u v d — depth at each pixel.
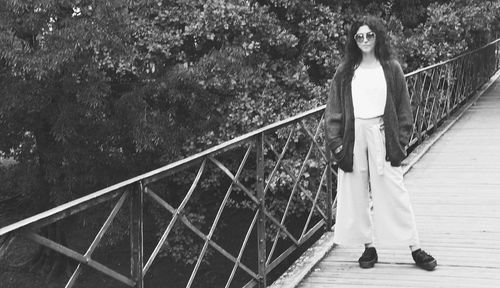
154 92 9.18
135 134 9.04
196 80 8.85
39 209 10.83
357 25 3.63
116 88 9.77
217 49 9.53
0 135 10.21
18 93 8.40
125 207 9.09
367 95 3.64
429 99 9.66
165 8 9.31
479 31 11.86
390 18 10.45
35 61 7.68
